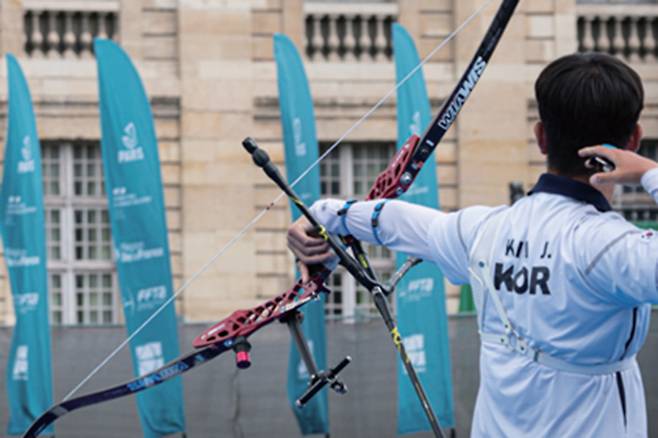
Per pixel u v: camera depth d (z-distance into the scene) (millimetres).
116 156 15031
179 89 21234
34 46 21188
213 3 21391
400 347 4301
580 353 3684
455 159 21828
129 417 14461
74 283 21391
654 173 3592
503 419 3830
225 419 14406
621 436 3701
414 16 21906
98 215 21375
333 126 21750
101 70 15156
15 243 15094
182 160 21156
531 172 21875
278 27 21594
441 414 14258
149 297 14742
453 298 21031
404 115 15609
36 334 14719
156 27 21328
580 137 3814
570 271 3668
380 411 14445
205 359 4375
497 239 3893
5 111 21000
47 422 4500
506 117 21844
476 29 21828
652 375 13469
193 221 21109
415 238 4191
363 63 21891
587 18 22312
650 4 22469
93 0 21266
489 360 3879
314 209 4480
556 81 3834
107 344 14805
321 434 14422
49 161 21266
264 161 4367
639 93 3832
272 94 21406
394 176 4438
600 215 3729
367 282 4363
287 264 21266
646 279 3475
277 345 14516
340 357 14641
